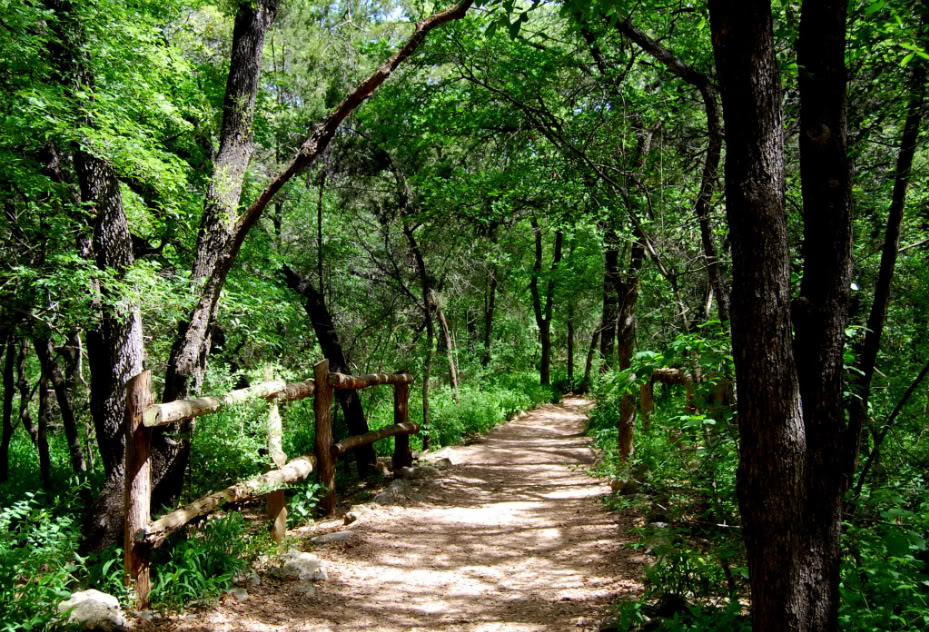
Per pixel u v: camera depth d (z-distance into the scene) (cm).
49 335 674
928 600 285
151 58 688
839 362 254
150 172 608
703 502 421
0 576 349
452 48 786
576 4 317
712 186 637
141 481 399
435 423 1310
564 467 1044
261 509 705
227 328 795
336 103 1133
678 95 761
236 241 547
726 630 308
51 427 1290
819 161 257
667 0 634
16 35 549
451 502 777
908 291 654
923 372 373
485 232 1148
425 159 1156
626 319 931
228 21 956
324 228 1277
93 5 616
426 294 1220
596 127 709
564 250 2367
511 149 934
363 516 667
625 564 503
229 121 627
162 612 392
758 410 242
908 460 435
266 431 586
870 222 662
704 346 357
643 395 768
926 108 438
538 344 3241
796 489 241
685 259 696
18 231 666
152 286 552
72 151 568
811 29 256
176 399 539
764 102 237
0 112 586
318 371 669
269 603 432
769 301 239
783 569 243
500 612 431
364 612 430
